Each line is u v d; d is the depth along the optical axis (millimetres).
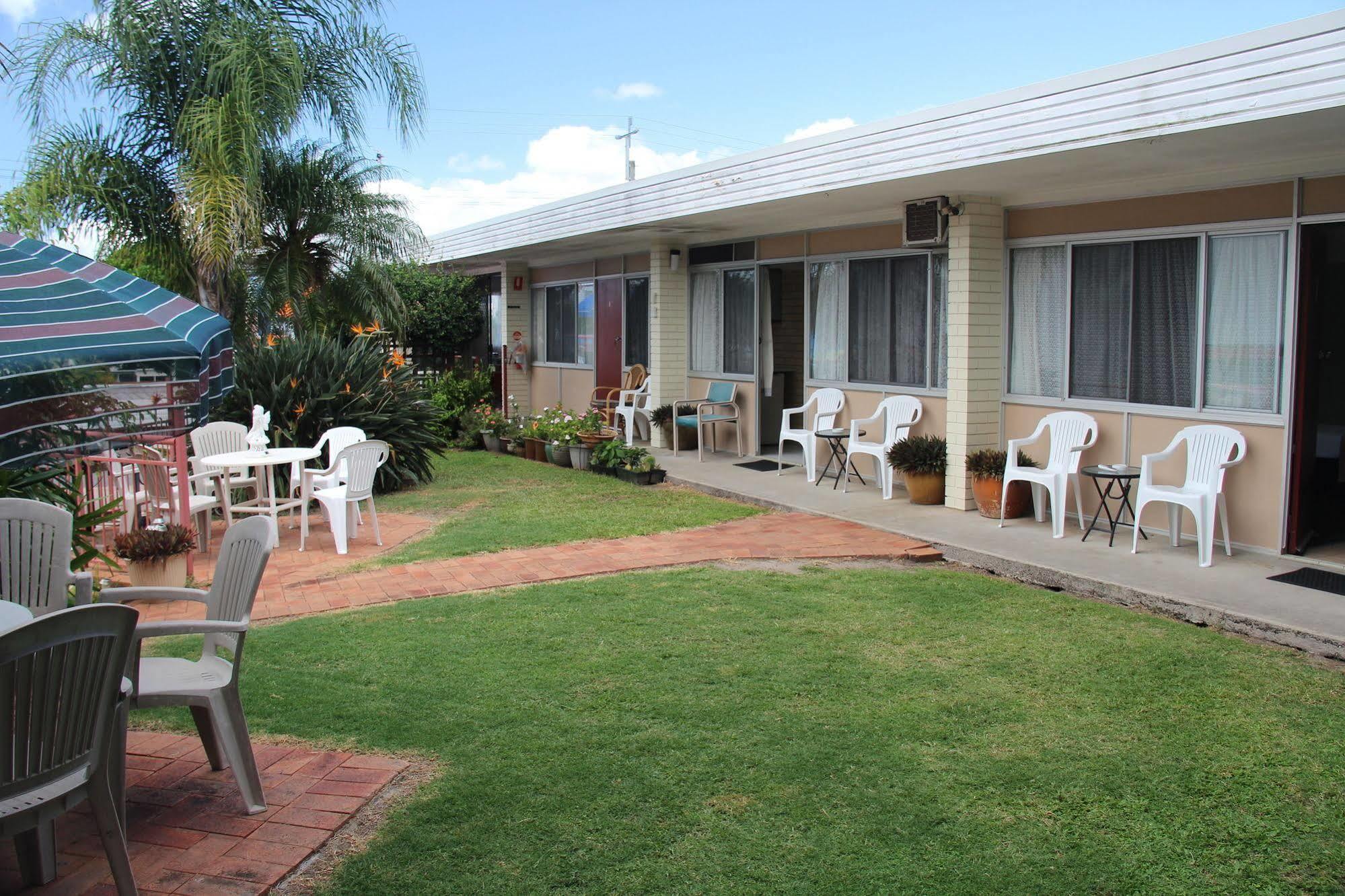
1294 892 2848
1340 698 4258
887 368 9664
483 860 3000
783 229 10703
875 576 6293
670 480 10305
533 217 12539
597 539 7543
